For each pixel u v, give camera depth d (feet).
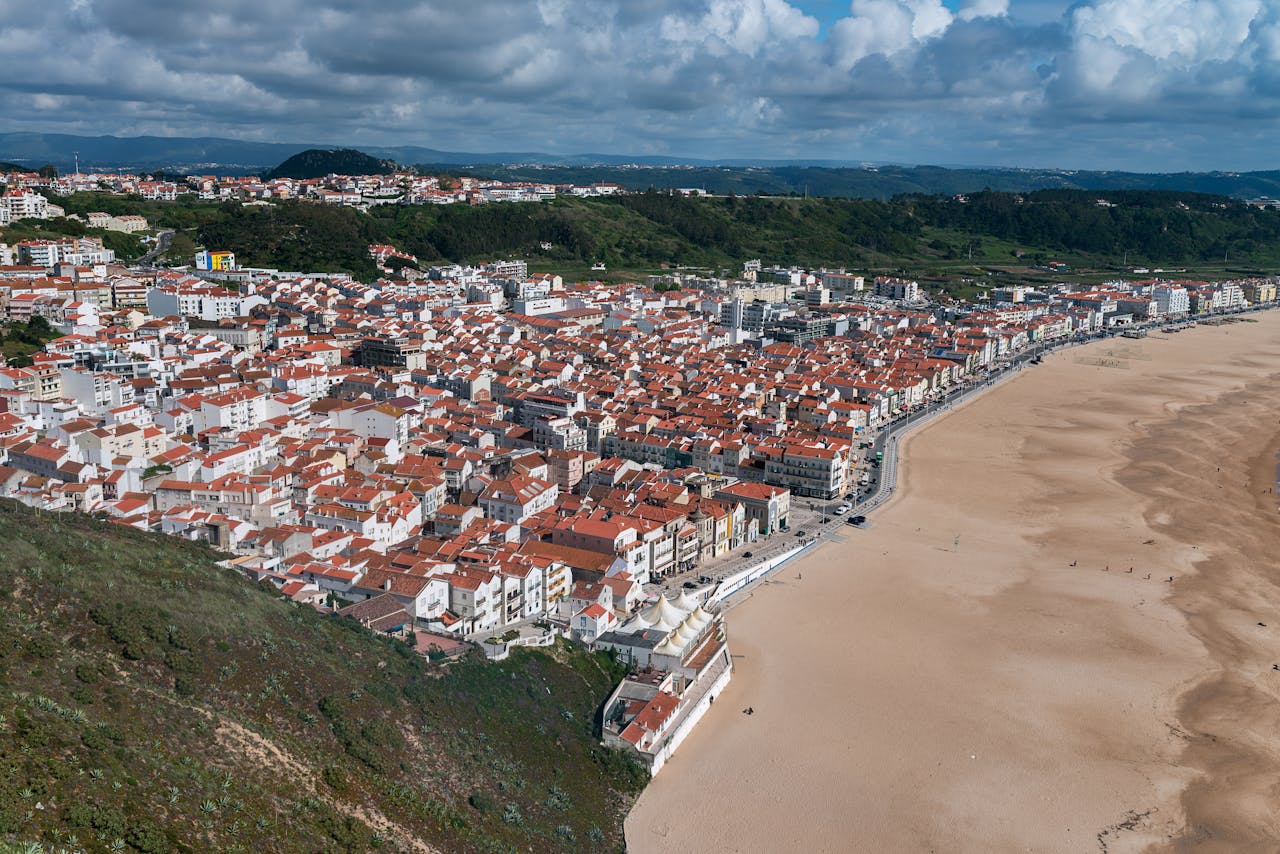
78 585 347.15
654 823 382.22
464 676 410.52
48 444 629.51
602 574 549.13
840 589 602.85
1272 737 446.60
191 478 640.99
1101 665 511.81
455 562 520.83
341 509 590.55
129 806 252.62
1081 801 401.29
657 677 465.06
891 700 474.49
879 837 377.91
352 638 407.23
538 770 384.06
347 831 290.35
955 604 583.58
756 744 437.17
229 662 342.85
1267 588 612.70
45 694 284.20
